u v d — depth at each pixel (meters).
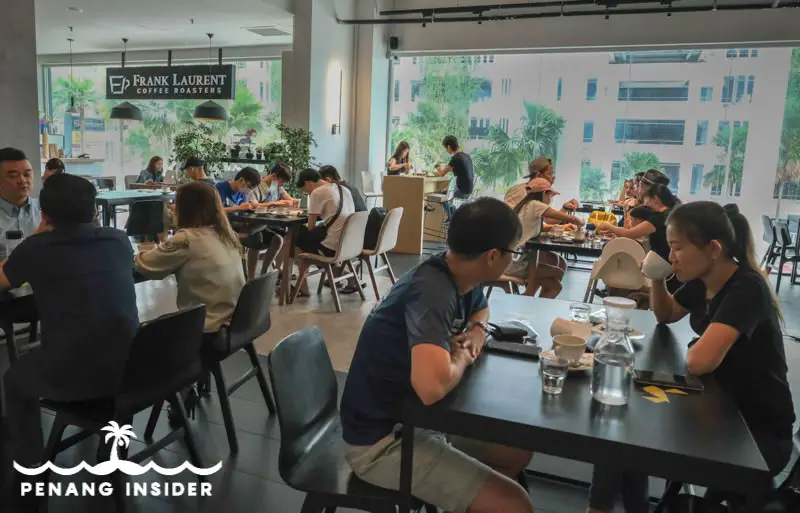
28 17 4.56
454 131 9.48
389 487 1.55
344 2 8.62
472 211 1.49
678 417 1.36
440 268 1.53
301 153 7.73
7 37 4.44
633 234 4.29
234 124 10.80
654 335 2.03
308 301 5.36
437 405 1.38
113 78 9.72
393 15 9.02
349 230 4.93
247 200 5.94
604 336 1.65
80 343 2.01
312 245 5.10
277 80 10.40
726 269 1.73
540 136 9.05
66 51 11.40
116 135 12.13
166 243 2.55
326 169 5.39
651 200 4.38
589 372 1.63
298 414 1.72
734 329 1.59
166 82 9.40
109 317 2.06
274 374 1.64
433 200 8.57
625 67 8.43
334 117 8.63
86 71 12.19
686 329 2.11
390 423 1.57
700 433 1.28
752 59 7.76
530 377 1.57
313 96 8.07
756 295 1.63
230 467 2.52
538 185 4.55
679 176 8.41
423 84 9.48
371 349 1.56
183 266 2.58
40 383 2.03
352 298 5.52
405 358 1.53
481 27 8.66
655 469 1.21
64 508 2.21
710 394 1.50
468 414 1.35
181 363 2.18
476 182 9.49
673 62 8.17
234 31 9.14
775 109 7.77
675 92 8.23
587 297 4.48
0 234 3.06
